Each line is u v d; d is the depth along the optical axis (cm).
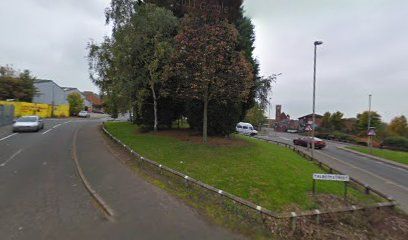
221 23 2391
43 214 1083
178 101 2955
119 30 2881
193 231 974
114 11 2955
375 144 5622
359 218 1428
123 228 973
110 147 2464
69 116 7844
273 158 2198
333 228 1297
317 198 1570
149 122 3091
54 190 1362
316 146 4597
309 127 3275
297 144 4856
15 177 1573
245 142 2631
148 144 2419
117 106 3388
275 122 11525
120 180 1494
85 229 962
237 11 3058
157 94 2927
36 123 3625
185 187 1418
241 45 2973
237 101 2556
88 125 4688
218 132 2728
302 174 1925
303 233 1186
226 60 2342
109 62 3344
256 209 1137
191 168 1783
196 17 2391
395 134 6481
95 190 1344
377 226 1405
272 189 1562
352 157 3872
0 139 2909
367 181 2380
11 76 7038
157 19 2703
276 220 1191
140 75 2784
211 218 1081
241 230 1025
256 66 3100
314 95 3419
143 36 2712
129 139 2683
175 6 3072
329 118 8162
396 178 2608
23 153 2223
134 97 2916
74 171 1709
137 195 1274
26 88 6988
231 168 1817
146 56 2711
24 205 1170
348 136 6581
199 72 2281
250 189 1524
